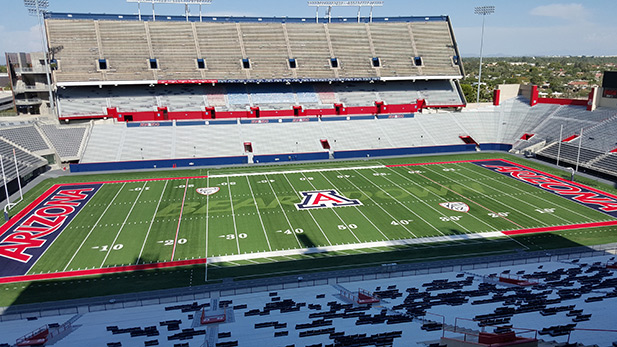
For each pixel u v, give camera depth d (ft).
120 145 184.44
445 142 209.56
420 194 145.38
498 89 238.89
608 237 110.32
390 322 61.93
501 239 110.01
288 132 202.80
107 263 98.27
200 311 73.31
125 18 230.68
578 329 52.42
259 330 61.98
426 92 246.47
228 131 199.21
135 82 209.15
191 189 151.02
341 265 96.89
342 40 249.55
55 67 208.23
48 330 64.85
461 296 73.10
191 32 234.38
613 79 194.29
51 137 183.62
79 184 156.15
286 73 229.86
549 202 136.87
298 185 155.43
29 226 118.52
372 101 235.40
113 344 57.67
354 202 137.90
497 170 174.70
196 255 102.22
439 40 258.98
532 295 70.18
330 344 54.08
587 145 179.93
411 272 90.53
